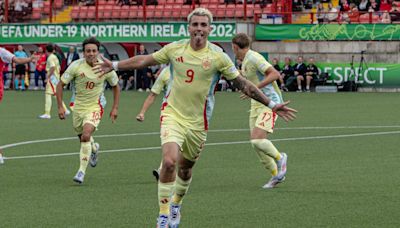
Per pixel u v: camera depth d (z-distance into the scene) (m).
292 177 15.09
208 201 12.64
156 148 20.00
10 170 16.31
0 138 22.44
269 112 14.05
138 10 51.41
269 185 13.95
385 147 19.81
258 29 46.06
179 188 10.70
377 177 15.01
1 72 16.84
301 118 28.06
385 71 44.53
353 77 44.84
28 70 48.94
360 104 34.66
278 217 11.34
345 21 46.09
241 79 10.34
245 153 18.86
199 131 10.48
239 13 49.72
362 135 22.52
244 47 14.18
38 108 34.38
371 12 45.00
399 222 10.95
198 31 10.21
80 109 15.20
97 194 13.38
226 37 45.69
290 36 45.66
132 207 12.17
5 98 40.88
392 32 44.53
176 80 10.42
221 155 18.50
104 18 51.75
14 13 52.25
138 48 48.12
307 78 44.41
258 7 49.53
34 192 13.61
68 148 20.12
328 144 20.52
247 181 14.70
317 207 12.09
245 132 23.72
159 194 10.09
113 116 15.71
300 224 10.85
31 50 49.81
